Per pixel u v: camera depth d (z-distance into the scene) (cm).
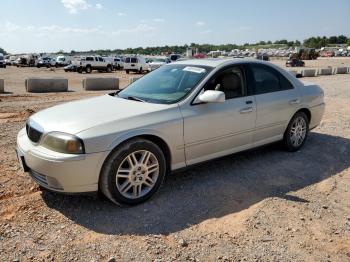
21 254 299
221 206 392
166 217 365
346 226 358
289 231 345
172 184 447
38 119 398
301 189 443
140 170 385
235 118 468
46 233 332
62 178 348
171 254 304
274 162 536
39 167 358
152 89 469
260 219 365
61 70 4262
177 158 419
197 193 422
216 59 505
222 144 463
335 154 585
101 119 373
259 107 499
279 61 6506
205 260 297
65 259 294
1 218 355
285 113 545
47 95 1395
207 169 501
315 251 315
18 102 1130
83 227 343
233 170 500
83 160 346
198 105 432
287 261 299
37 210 373
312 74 2709
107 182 363
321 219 370
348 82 2077
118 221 355
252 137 503
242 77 493
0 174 464
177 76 477
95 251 306
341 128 771
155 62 3666
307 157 564
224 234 336
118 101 442
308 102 585
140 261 294
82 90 1694
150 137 398
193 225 351
